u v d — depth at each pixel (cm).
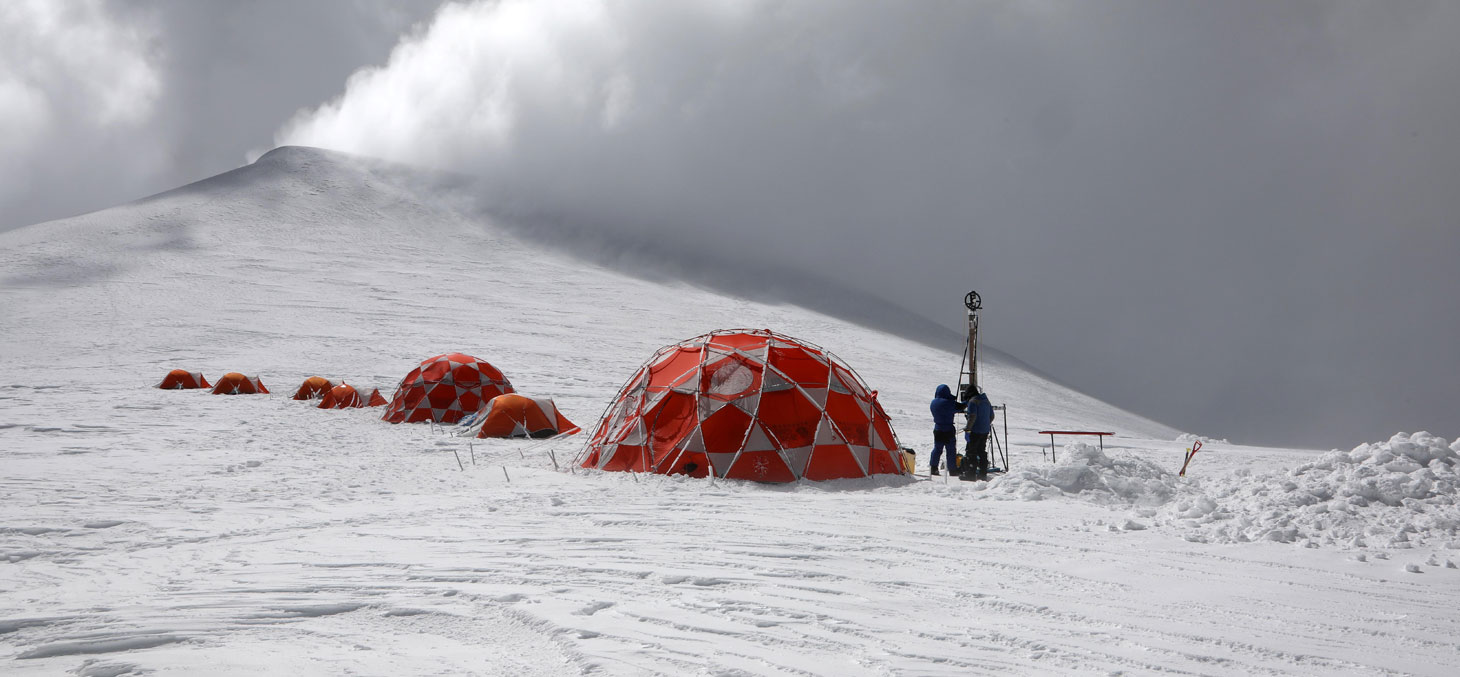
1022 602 533
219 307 5903
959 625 485
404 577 614
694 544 719
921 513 878
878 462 1248
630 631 478
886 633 471
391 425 2148
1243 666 416
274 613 524
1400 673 405
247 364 4016
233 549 734
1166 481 1052
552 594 561
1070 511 890
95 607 543
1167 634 466
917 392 4847
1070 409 6134
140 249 8344
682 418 1230
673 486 1101
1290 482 881
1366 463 906
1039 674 405
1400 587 568
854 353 6844
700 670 413
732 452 1180
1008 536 751
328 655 445
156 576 637
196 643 470
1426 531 732
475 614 519
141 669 422
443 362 2317
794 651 441
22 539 786
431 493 1055
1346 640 455
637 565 643
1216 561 649
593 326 6109
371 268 7950
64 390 3048
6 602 561
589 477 1178
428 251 9262
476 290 7275
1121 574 609
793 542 728
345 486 1118
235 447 1627
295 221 10012
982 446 1225
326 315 5728
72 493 1061
